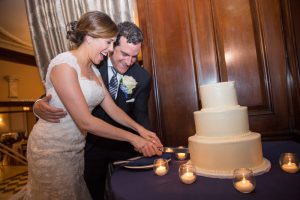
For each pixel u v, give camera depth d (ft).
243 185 2.92
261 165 3.74
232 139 3.64
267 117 7.13
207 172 3.64
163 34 7.67
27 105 24.18
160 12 7.69
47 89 4.88
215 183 3.31
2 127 22.84
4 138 20.85
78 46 4.91
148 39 7.71
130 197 3.08
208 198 2.85
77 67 4.66
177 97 7.60
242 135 3.79
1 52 19.42
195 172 3.50
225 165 3.63
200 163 3.87
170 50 7.63
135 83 6.13
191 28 7.48
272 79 7.07
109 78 6.13
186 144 7.52
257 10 7.11
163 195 3.05
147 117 6.53
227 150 3.60
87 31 4.62
